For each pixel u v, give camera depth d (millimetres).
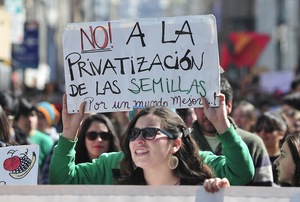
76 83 9734
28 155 9664
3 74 31875
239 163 9578
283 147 10984
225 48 60688
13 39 33781
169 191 8008
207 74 9500
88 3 126812
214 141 12305
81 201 8195
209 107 9500
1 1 33062
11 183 9578
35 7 64750
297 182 10898
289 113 18188
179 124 9102
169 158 9062
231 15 132500
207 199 7938
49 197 8273
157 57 9594
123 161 9492
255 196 7855
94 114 13883
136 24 9617
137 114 9172
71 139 9883
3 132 10953
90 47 9695
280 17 95500
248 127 18094
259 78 60906
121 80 9664
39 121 19578
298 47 86062
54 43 82875
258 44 59844
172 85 9570
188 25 9516
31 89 40844
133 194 8086
